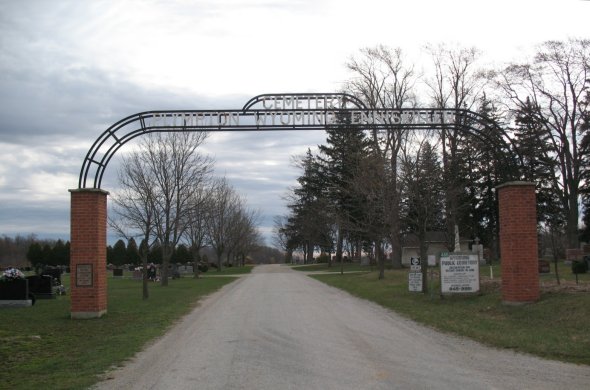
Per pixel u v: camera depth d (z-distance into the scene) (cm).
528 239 1579
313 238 6919
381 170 3050
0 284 1988
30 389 772
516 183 1597
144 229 3250
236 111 1700
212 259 10856
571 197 4494
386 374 835
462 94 4325
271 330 1334
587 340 1048
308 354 1009
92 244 1623
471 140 3912
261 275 5141
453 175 3098
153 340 1213
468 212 4862
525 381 784
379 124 1727
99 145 1691
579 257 3441
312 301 2170
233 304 2059
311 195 6341
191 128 1709
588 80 4384
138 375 858
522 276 1568
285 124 1698
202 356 1005
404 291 2406
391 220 2973
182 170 3183
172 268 4703
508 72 4500
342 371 859
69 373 876
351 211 4703
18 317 1636
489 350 1036
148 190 2970
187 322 1531
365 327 1382
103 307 1670
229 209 6372
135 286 3375
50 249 7050
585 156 4584
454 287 1884
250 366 905
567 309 1324
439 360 945
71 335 1284
